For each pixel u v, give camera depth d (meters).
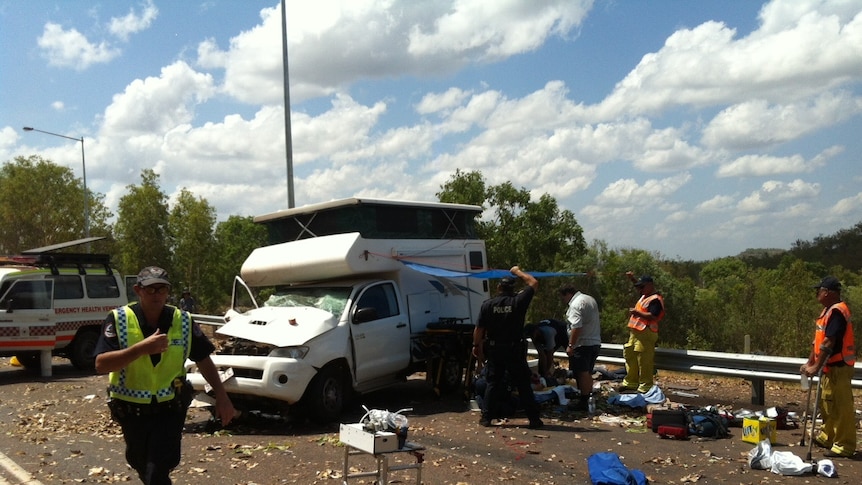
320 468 7.23
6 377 15.40
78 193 47.97
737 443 8.32
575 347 10.36
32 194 46.34
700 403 10.90
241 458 7.70
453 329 11.16
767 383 12.90
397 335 10.90
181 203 40.31
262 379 9.20
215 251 41.00
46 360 15.16
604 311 26.70
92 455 7.93
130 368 4.34
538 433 8.90
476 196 24.34
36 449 8.25
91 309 16.23
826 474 6.88
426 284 11.72
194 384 9.34
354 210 10.85
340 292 10.61
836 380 7.62
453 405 10.92
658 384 12.71
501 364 9.19
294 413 9.90
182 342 4.48
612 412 10.18
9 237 46.66
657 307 11.20
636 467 7.25
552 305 25.00
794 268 28.58
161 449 4.38
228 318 11.28
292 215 11.62
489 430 9.08
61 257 15.95
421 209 11.84
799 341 25.06
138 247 39.22
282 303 10.91
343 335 9.97
